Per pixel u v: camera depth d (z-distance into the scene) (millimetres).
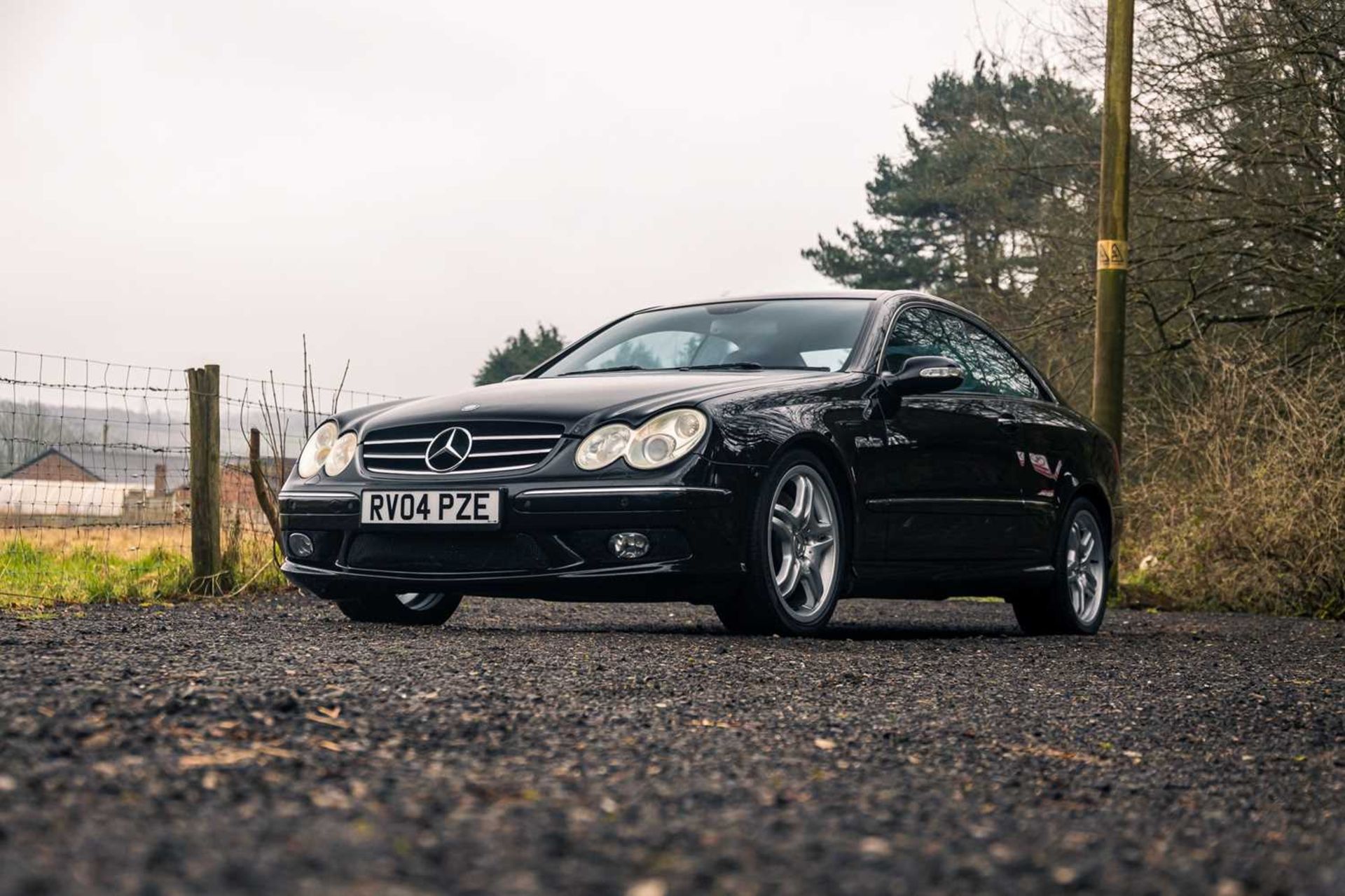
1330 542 9609
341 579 5586
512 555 5203
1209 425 10719
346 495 5520
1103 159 10289
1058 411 7152
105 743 2588
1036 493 6723
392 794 2293
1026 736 3414
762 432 5312
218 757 2527
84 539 7555
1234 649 6145
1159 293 13227
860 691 4016
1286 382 10719
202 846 1856
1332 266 12180
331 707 3137
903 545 5934
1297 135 11688
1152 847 2242
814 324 6258
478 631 5430
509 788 2410
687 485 5078
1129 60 10211
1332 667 5469
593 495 5082
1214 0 12008
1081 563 7168
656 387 5441
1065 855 2123
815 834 2160
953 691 4133
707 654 4660
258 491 7973
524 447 5270
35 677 3420
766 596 5301
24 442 7199
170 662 3934
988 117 16328
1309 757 3330
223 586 7680
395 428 5555
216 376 7645
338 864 1789
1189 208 12914
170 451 7672
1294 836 2416
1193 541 10391
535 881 1774
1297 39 11523
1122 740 3447
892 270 39125
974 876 1936
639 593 5105
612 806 2309
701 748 2961
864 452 5742
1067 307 13617
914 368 5941
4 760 2383
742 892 1787
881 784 2670
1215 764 3182
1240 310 13305
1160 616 9297
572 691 3672
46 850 1788
